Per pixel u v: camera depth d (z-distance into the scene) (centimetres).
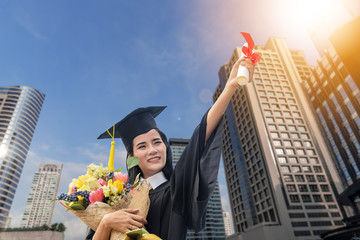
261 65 10056
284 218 6656
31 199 16588
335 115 7800
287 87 9675
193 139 276
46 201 16612
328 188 7419
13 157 13000
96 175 214
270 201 7200
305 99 9306
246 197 8319
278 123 8569
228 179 10000
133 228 175
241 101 9631
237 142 9425
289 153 7944
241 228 8462
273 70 10062
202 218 259
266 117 8631
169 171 316
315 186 7400
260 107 8862
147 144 309
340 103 7569
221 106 259
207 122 265
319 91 8588
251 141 8600
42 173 17938
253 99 9019
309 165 7794
